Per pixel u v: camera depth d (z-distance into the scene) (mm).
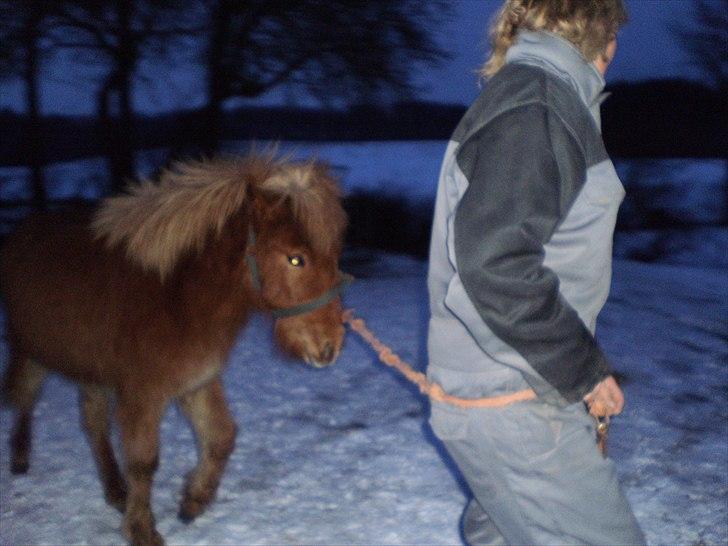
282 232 2904
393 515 3832
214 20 14805
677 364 6410
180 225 3096
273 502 3988
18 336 3941
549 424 1897
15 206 16656
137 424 3303
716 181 20031
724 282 10156
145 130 17578
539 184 1710
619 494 1973
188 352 3209
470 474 2006
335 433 4926
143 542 3432
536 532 1950
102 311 3336
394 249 15094
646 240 16438
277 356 3127
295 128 23547
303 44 14867
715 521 3734
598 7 1896
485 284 1695
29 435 4359
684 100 22188
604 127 22594
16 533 3715
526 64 1839
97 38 14477
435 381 2018
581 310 1873
